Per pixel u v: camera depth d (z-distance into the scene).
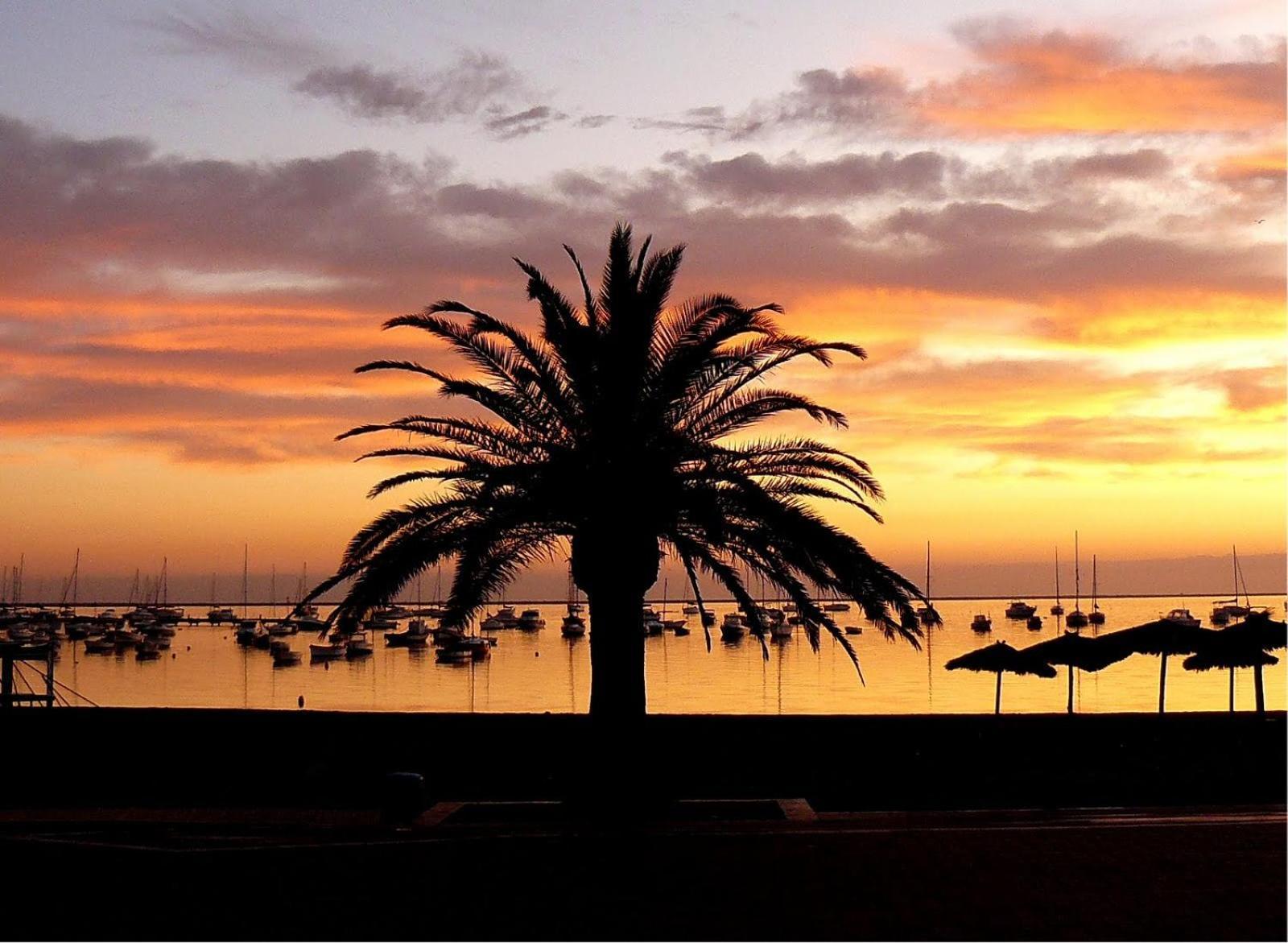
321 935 11.40
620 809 20.25
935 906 12.15
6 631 177.50
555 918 11.90
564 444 21.36
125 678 120.00
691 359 20.42
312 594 20.50
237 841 16.91
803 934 11.16
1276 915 11.63
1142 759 24.44
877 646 163.00
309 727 24.45
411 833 17.62
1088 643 35.53
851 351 20.77
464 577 19.70
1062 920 11.50
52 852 15.85
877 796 22.36
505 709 87.75
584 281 21.61
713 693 92.50
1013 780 23.58
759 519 20.27
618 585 20.66
